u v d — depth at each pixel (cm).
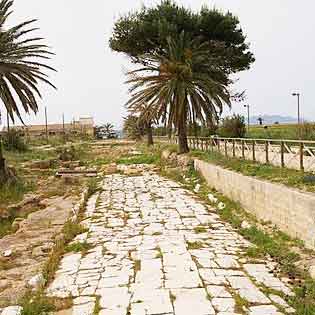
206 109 2430
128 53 2733
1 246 977
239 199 1279
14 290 668
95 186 1903
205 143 2527
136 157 3400
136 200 1530
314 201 762
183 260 793
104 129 11000
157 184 1952
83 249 896
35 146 4672
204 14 2588
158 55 2431
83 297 629
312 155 1140
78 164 3117
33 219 1276
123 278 704
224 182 1477
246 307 574
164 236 988
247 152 1692
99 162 3375
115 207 1398
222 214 1234
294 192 859
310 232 780
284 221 916
